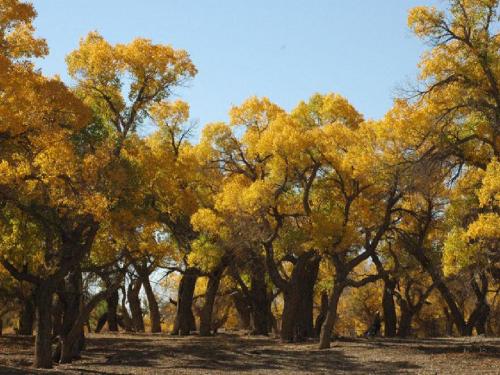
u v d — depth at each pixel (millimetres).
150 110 23531
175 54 22891
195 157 34438
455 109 23812
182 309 40969
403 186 26641
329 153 28359
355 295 56562
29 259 24875
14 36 18719
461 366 21547
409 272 38125
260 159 33812
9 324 59500
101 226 22969
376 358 24703
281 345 30344
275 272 31781
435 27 22859
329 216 29062
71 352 24844
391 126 26391
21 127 18188
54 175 19016
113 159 21203
